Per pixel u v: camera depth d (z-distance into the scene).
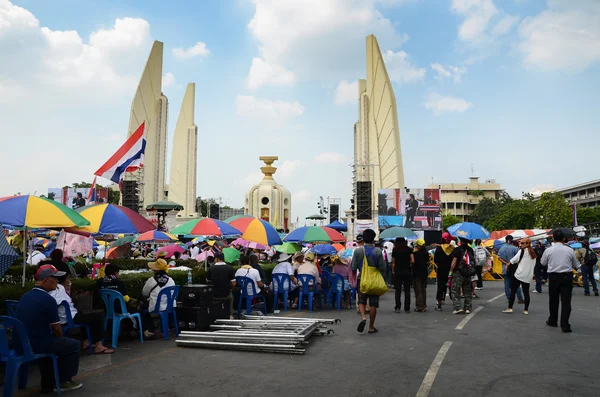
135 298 9.88
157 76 83.38
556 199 63.41
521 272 12.01
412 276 13.40
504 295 17.30
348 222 67.94
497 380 6.11
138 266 16.47
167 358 7.34
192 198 82.69
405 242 13.00
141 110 80.88
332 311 13.16
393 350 7.89
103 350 7.68
